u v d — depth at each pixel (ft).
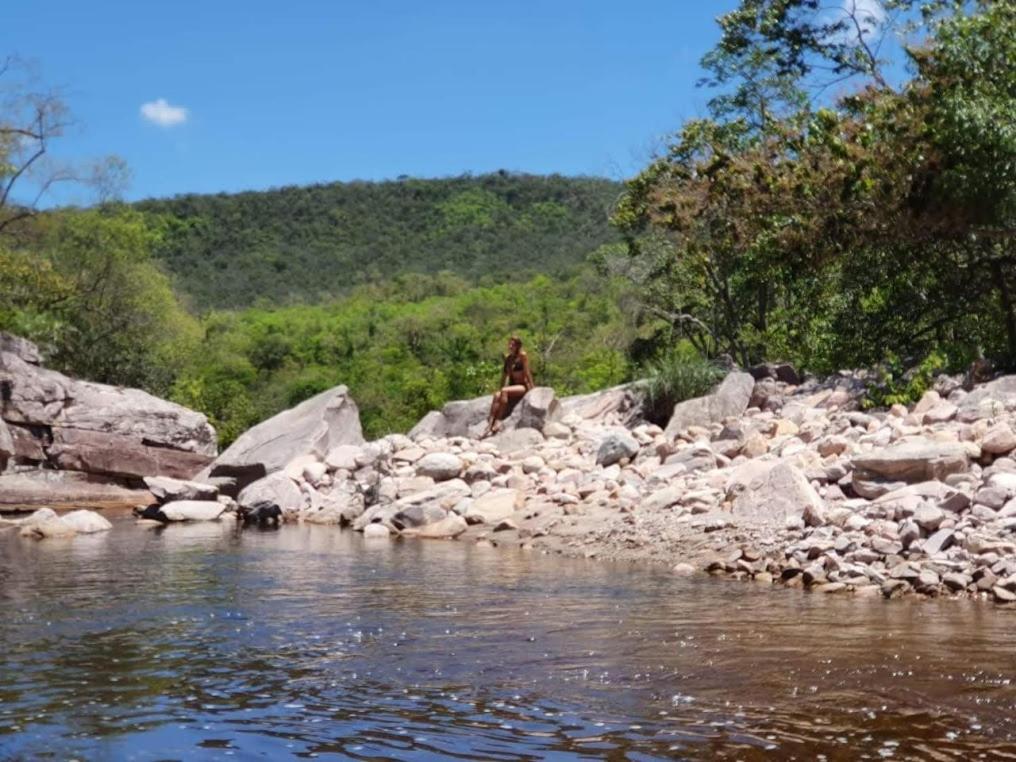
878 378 52.70
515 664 20.65
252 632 23.68
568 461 51.24
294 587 30.19
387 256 407.44
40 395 70.74
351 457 57.21
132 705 17.69
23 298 114.11
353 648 22.07
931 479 36.09
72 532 46.11
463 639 22.95
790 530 34.81
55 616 25.57
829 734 16.19
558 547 38.68
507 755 15.28
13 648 21.94
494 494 47.57
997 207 55.06
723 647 22.08
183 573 33.06
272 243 409.49
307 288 383.04
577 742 15.87
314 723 16.78
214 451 75.92
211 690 18.69
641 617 25.45
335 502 52.75
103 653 21.52
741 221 71.61
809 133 62.75
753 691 18.62
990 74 55.42
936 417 44.06
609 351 130.93
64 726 16.52
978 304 63.31
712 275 92.68
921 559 30.50
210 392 155.33
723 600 27.86
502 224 425.28
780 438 46.70
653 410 58.65
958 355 56.13
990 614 25.84
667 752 15.39
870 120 59.26
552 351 177.37
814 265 64.28
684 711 17.43
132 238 135.85
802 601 27.71
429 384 143.54
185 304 189.78
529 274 349.00
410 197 446.19
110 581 31.37
